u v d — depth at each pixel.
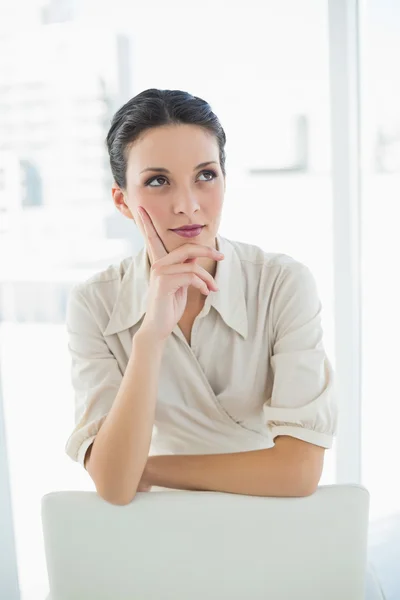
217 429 0.97
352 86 1.34
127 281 0.97
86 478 1.67
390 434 1.42
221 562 0.71
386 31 1.33
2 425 1.31
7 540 1.32
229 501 0.71
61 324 1.63
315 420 0.82
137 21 1.43
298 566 0.71
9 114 1.49
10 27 1.46
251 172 1.45
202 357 0.95
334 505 0.70
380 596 0.78
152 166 0.80
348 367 1.41
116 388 0.92
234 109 1.43
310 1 1.38
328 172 1.43
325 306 1.47
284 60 1.41
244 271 0.96
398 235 1.36
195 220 0.82
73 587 0.73
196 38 1.42
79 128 1.48
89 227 1.53
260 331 0.93
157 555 0.71
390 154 1.35
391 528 1.41
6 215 1.52
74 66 1.46
